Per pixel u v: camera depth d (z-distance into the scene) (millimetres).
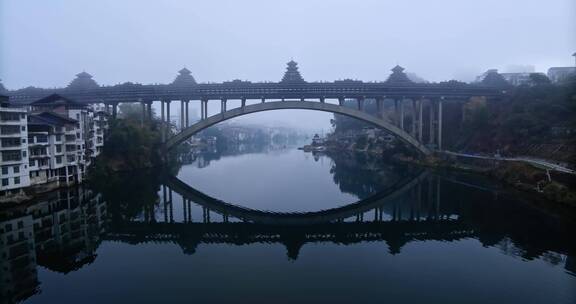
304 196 44406
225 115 61375
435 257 23062
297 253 24219
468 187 46031
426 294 17766
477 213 33375
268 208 38219
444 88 64875
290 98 62219
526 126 53344
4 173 36625
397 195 44031
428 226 30906
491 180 48688
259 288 18516
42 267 21609
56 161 44812
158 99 63750
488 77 89562
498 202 37000
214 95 61594
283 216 34938
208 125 61906
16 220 32281
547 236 26156
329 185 52281
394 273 20469
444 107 78688
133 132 60906
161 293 17906
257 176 61531
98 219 33344
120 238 27781
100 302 16969
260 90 61125
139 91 62969
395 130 64062
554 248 23953
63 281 19484
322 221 33125
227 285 18938
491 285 18656
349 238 27797
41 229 29828
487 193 41781
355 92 62000
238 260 22938
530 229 27797
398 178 56562
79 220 32750
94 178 52312
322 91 61406
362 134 121438
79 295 17734
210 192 46906
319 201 41594
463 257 22922
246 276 20203
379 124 63219
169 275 20266
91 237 27844
